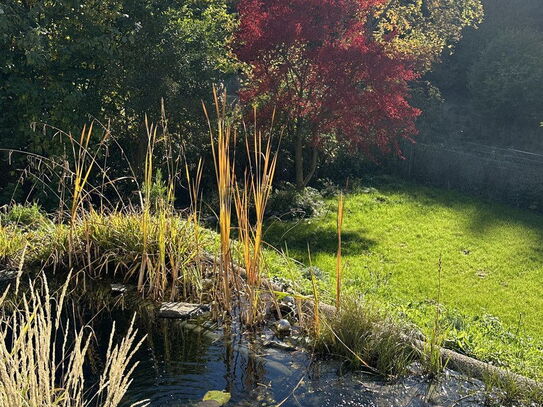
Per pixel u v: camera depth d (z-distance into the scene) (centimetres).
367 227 1454
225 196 520
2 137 1296
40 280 600
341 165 1936
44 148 1266
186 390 408
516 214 1673
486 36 2695
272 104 1559
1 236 673
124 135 1481
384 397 413
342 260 1135
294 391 415
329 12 1509
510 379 430
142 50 1423
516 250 1324
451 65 2731
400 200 1734
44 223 706
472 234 1438
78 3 1255
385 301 674
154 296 565
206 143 1566
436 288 1010
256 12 1558
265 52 1544
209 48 1591
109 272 625
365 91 1559
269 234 1342
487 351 510
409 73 1541
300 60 1580
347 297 509
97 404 379
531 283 1106
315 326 480
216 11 1755
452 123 2477
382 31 2061
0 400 249
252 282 514
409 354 454
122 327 505
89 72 1360
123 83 1397
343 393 414
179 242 614
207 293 576
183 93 1473
